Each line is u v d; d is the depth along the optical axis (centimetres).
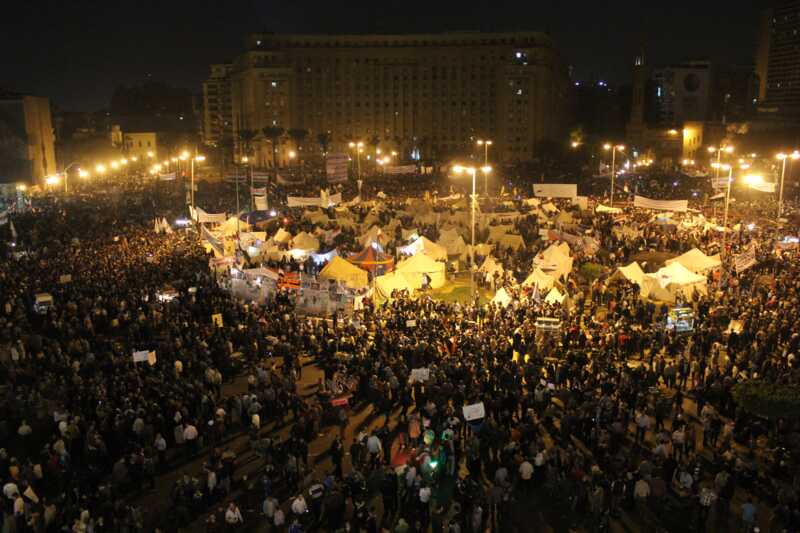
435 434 2106
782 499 1722
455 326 3114
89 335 3009
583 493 1847
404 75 18588
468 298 4041
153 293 3456
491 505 1831
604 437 2012
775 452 2025
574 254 4547
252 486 2005
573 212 6297
